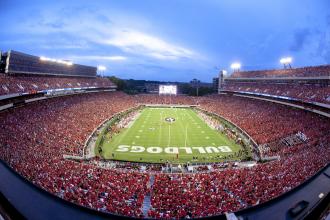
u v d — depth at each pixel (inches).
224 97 3754.9
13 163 963.3
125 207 761.0
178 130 2303.2
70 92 2763.3
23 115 1700.3
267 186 917.8
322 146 1408.7
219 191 915.4
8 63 1946.4
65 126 1856.5
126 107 3358.8
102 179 1010.1
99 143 1833.2
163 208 769.6
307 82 2388.0
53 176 952.9
